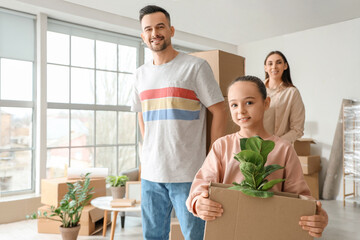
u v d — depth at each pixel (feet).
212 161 3.92
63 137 15.75
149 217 5.33
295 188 3.47
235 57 6.50
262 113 3.80
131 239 10.82
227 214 3.00
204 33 19.21
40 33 14.28
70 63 15.88
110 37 17.28
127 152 18.19
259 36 19.79
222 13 16.05
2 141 13.98
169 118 5.00
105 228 11.15
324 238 10.94
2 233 11.52
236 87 3.76
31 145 14.80
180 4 14.87
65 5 14.30
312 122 17.71
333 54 16.97
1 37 13.73
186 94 4.99
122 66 17.93
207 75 5.09
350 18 16.66
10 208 12.91
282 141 3.73
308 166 16.12
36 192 14.46
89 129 16.70
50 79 15.23
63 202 9.51
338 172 16.66
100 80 17.03
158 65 5.28
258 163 3.02
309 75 17.89
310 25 17.80
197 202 3.15
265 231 2.92
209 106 5.19
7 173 14.10
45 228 11.53
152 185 5.22
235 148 3.83
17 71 14.34
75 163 16.17
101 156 17.12
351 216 13.67
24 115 14.64
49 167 15.30
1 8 13.50
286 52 18.95
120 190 11.51
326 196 16.84
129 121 18.35
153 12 4.96
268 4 14.97
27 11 14.12
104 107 17.10
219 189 3.02
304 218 2.82
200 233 4.89
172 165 4.98
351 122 15.97
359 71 16.03
